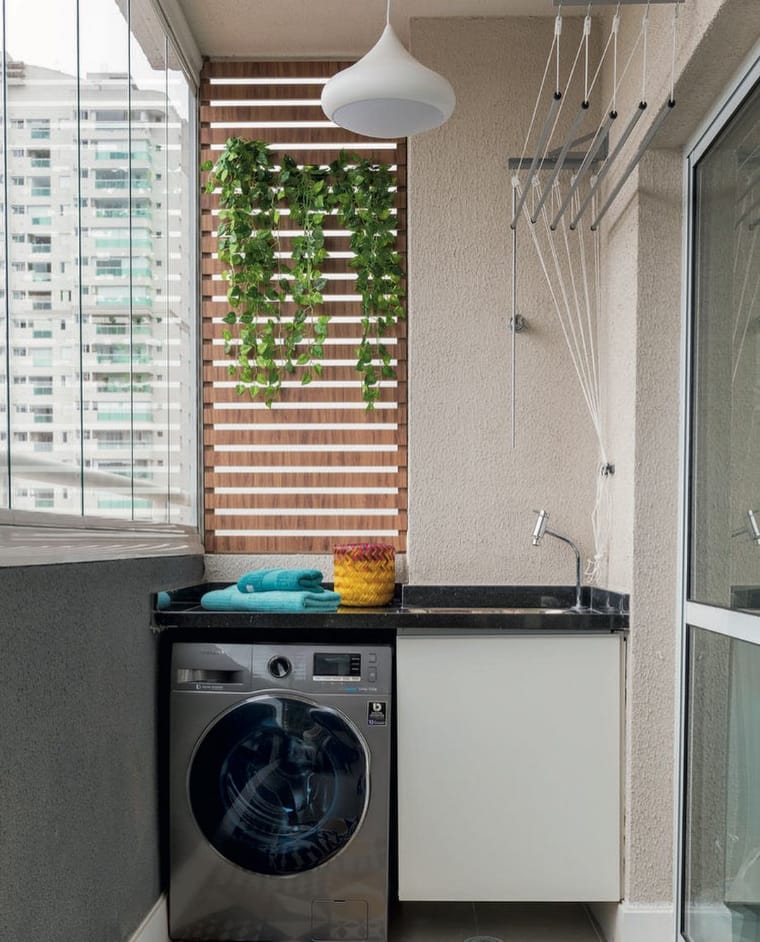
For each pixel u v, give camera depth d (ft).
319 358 11.39
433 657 9.28
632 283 9.22
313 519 11.46
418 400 10.87
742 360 7.39
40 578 6.08
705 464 8.38
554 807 9.21
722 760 7.86
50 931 6.18
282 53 11.50
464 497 10.84
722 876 7.84
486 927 9.78
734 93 7.59
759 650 6.98
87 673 7.02
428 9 10.68
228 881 9.12
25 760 5.79
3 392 5.30
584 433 10.83
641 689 9.09
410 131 8.05
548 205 10.85
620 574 9.66
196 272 11.54
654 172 9.09
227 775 9.16
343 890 9.08
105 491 7.46
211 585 11.41
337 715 9.14
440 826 9.21
